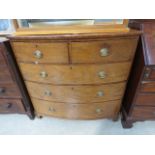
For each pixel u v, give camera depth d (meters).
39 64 1.02
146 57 0.93
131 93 1.22
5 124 1.50
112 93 1.18
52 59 0.98
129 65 1.02
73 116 1.37
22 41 0.91
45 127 1.46
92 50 0.92
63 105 1.28
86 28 0.95
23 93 1.28
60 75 1.06
